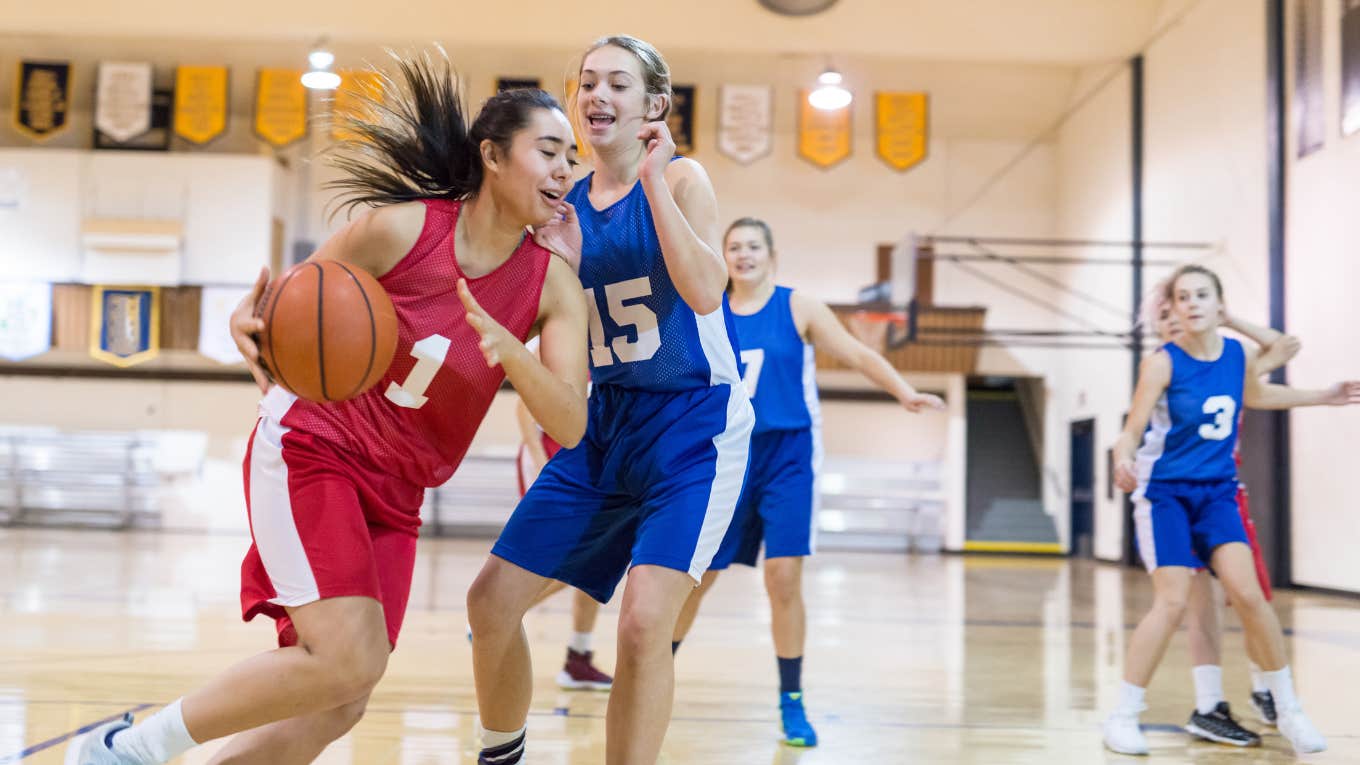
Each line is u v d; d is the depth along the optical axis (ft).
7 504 51.44
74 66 48.47
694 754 10.50
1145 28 42.39
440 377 6.72
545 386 6.51
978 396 56.80
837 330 11.57
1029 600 28.12
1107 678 15.66
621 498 7.85
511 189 6.64
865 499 51.62
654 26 43.37
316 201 51.29
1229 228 36.24
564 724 11.44
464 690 13.37
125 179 48.55
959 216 52.70
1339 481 29.63
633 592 7.20
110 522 51.57
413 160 7.04
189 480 51.55
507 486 52.03
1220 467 11.73
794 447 11.28
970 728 12.05
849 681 15.10
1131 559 41.83
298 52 46.88
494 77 48.03
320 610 6.26
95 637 17.28
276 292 6.32
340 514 6.42
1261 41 34.12
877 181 52.80
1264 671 11.43
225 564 33.04
